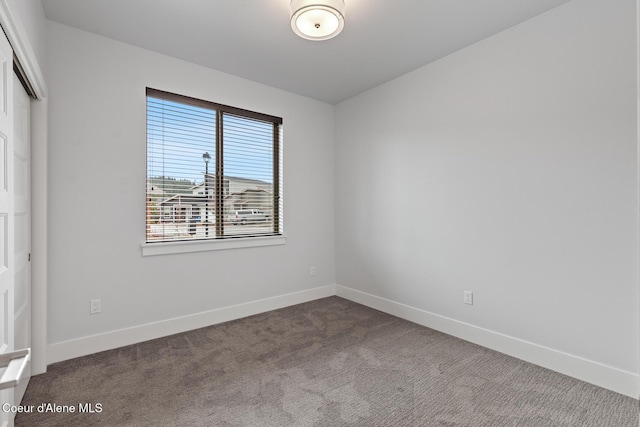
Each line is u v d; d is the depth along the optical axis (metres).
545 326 2.14
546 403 1.74
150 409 1.69
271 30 2.31
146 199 2.62
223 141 3.08
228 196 3.13
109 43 2.41
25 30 1.51
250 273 3.22
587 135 1.94
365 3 2.00
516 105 2.26
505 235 2.33
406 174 3.06
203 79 2.88
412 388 1.88
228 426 1.56
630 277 1.80
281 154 3.47
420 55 2.69
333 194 3.94
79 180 2.29
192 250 2.82
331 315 3.20
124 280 2.49
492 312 2.42
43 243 2.05
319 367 2.13
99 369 2.10
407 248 3.06
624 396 1.79
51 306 2.19
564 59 2.02
